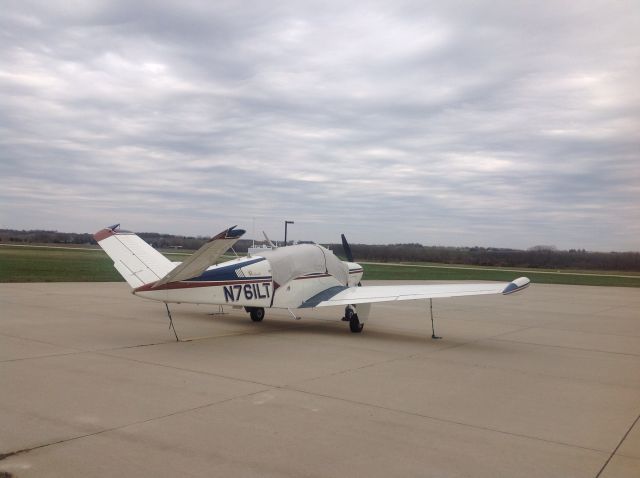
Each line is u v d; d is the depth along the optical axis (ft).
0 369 23.56
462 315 53.26
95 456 14.35
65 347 29.01
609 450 16.25
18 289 59.62
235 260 37.63
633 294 87.92
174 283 32.94
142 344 30.96
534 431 17.84
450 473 14.11
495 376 26.07
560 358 31.50
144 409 18.58
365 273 123.54
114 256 33.65
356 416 18.71
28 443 15.14
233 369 25.29
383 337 37.52
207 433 16.40
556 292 89.40
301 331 39.01
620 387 24.58
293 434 16.61
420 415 19.12
